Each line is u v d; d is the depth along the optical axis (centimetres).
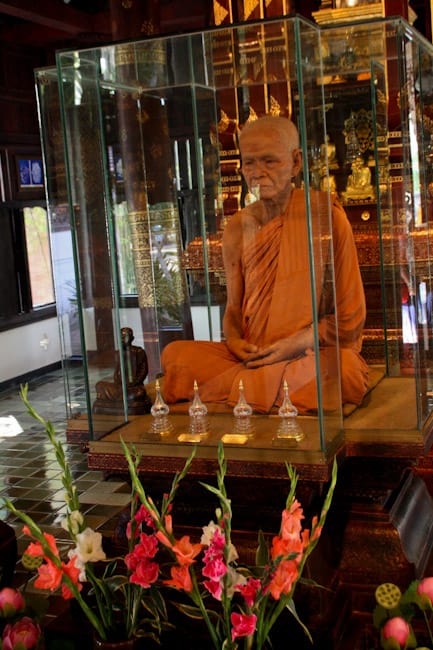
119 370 250
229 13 326
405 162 255
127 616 202
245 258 240
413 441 246
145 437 246
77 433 298
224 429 238
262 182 234
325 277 239
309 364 227
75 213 248
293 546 178
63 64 240
